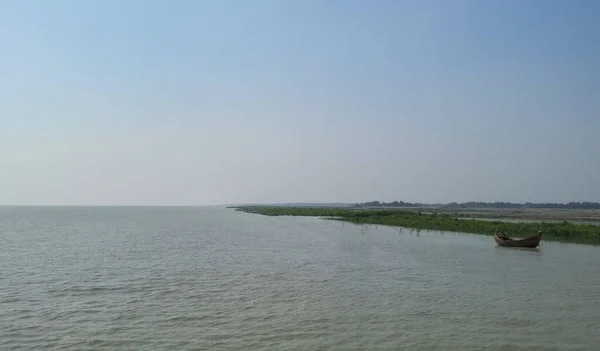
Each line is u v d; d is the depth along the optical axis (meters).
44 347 15.80
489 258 37.34
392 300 22.33
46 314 20.05
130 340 16.47
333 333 17.12
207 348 15.57
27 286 26.22
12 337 16.89
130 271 31.30
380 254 40.25
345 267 32.75
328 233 65.75
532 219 102.94
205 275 29.56
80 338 16.75
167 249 45.28
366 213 123.12
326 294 23.70
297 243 50.97
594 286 25.70
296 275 29.44
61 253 42.09
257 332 17.30
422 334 16.97
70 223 104.56
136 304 21.75
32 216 161.00
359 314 19.77
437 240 53.41
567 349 15.41
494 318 19.11
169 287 25.73
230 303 21.81
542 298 22.69
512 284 26.23
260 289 25.03
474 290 24.64
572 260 36.12
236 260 36.75
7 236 63.25
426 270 31.30
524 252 41.28
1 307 21.31
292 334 17.02
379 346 15.70
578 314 19.73
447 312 20.09
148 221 114.69
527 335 16.88
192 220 120.00
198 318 19.23
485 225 65.56
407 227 76.50
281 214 148.00
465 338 16.53
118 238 59.38
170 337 16.77
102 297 23.31
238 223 99.69
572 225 59.75
